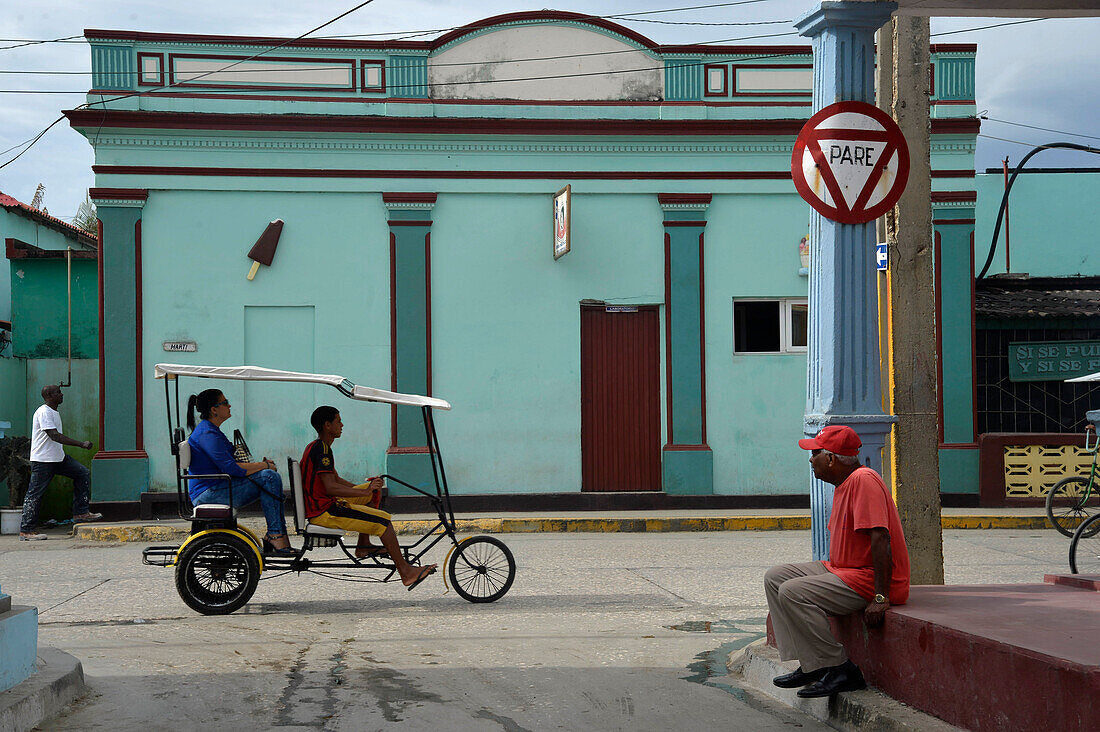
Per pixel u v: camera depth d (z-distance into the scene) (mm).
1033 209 19625
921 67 6562
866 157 5980
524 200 15383
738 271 15602
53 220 21922
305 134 14969
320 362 15031
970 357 15570
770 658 6078
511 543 12922
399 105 15125
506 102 15281
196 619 8250
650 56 15555
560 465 15336
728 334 15578
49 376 16141
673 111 15477
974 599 5633
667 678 6262
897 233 6574
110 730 5121
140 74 14727
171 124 14680
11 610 5492
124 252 14633
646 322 15641
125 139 14648
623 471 15508
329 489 8750
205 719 5328
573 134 15359
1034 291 17141
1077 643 4320
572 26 15422
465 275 15273
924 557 6535
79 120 14461
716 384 15547
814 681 5449
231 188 14867
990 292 17047
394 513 14883
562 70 15430
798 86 15656
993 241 17500
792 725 5312
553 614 8430
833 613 5383
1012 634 4535
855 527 5309
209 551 8438
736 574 10500
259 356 14977
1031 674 4113
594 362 15516
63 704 5508
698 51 15531
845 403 6000
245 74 14938
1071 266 19609
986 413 15930
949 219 15617
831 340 6012
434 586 9906
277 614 8469
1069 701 3895
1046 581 6516
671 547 12547
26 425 16125
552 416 15367
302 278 15016
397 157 15156
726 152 15570
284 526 8875
